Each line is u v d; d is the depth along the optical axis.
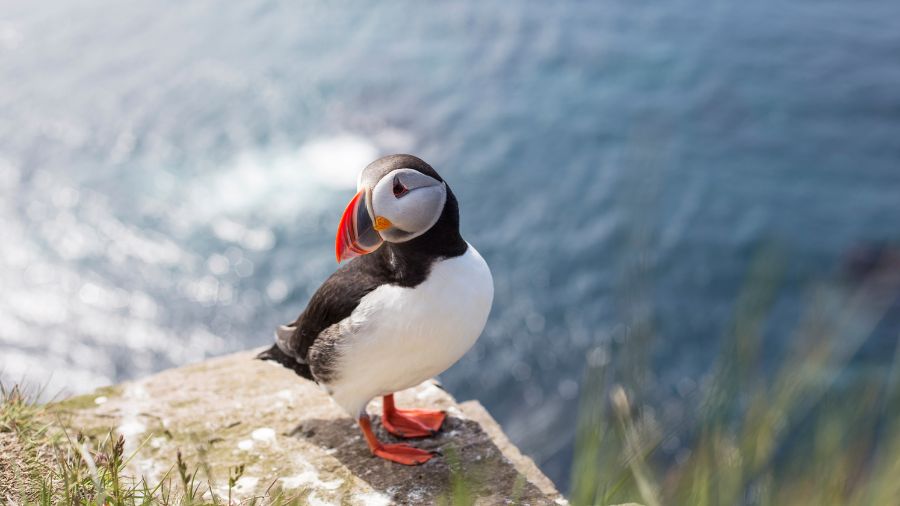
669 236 20.56
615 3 31.38
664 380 16.72
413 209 3.54
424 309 3.74
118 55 27.52
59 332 19.03
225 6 30.36
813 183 22.62
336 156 23.69
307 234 21.58
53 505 3.56
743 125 24.86
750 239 20.47
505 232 20.89
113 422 4.68
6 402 4.27
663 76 27.14
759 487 2.09
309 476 4.32
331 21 29.58
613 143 23.84
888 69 27.67
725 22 30.39
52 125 24.81
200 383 5.14
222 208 22.25
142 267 20.77
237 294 20.09
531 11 30.45
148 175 23.22
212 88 26.20
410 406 4.97
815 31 29.95
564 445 15.64
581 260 20.00
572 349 17.83
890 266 19.12
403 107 25.58
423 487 4.23
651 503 2.05
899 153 23.89
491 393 16.98
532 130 24.47
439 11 30.38
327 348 3.95
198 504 3.57
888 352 14.50
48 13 29.66
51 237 21.25
